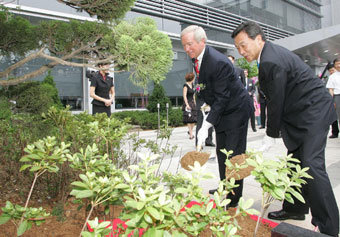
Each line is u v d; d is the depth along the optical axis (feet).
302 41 58.39
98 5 10.97
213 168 14.84
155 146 10.17
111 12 11.94
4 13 12.54
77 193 3.71
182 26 54.29
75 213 7.44
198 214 3.70
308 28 91.76
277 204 9.60
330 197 6.56
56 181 8.25
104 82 16.67
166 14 50.57
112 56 11.23
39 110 14.58
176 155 17.99
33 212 4.04
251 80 31.68
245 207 3.54
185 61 55.42
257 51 7.36
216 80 8.34
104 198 4.19
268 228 6.75
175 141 24.90
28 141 9.75
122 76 45.44
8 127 10.53
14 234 6.14
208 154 6.81
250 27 7.15
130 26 11.30
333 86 23.17
